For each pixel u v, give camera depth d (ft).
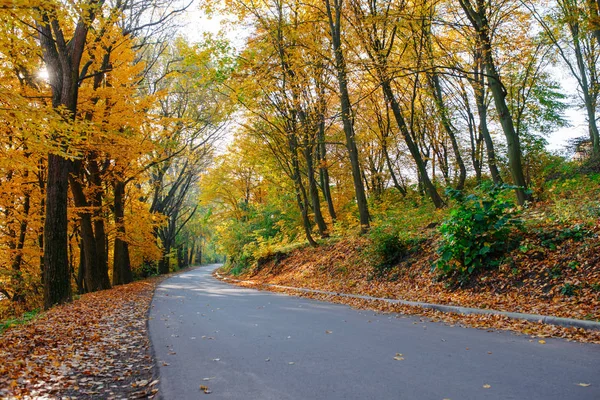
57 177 42.52
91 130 34.35
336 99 74.84
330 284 51.37
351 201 97.30
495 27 44.11
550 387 13.05
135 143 52.01
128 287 69.67
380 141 76.48
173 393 14.02
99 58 53.11
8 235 63.16
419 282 39.06
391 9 50.24
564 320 21.71
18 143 41.29
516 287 29.96
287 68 58.23
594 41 67.31
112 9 42.88
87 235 62.54
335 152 95.04
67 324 28.45
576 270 27.76
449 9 53.06
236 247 109.70
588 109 69.92
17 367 16.81
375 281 45.42
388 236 47.39
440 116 70.28
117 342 23.32
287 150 71.00
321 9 57.82
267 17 57.47
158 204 118.11
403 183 104.99
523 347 18.45
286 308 36.70
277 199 103.71
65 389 14.82
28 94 44.80
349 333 23.71
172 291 61.57
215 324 28.81
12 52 34.19
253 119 69.26
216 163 115.24
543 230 33.22
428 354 17.98
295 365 17.10
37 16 26.63
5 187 53.57
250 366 17.25
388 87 55.83
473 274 34.17
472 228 34.40
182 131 80.28
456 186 80.28
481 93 62.85
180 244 190.80
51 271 41.68
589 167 58.65
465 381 14.06
